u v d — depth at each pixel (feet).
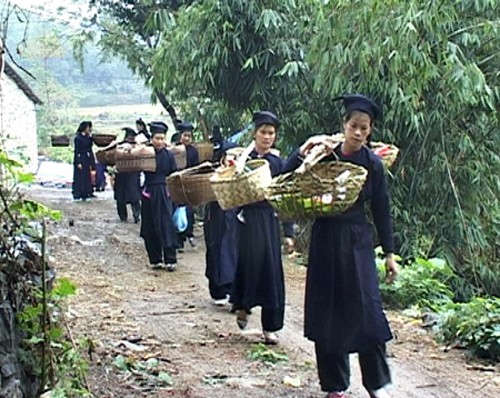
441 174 34.68
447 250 34.68
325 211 14.83
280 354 20.18
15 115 86.28
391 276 16.10
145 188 33.06
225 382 17.80
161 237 32.68
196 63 39.27
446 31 31.48
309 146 15.52
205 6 38.65
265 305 20.65
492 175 35.09
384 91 32.19
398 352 21.04
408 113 32.19
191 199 25.55
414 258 32.71
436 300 27.20
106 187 72.90
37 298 12.87
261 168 19.84
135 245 39.52
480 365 20.06
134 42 56.75
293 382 17.92
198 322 23.65
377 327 15.21
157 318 24.08
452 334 22.13
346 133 15.39
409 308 26.43
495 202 35.86
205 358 19.74
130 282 30.04
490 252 35.73
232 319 24.16
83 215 51.55
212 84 40.52
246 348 20.83
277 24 37.86
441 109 33.24
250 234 20.59
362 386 17.71
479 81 30.25
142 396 16.40
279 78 38.81
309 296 15.66
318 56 33.24
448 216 34.91
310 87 38.24
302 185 14.90
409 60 30.37
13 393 11.50
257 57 38.58
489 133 34.71
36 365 12.69
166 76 40.63
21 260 12.67
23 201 12.50
